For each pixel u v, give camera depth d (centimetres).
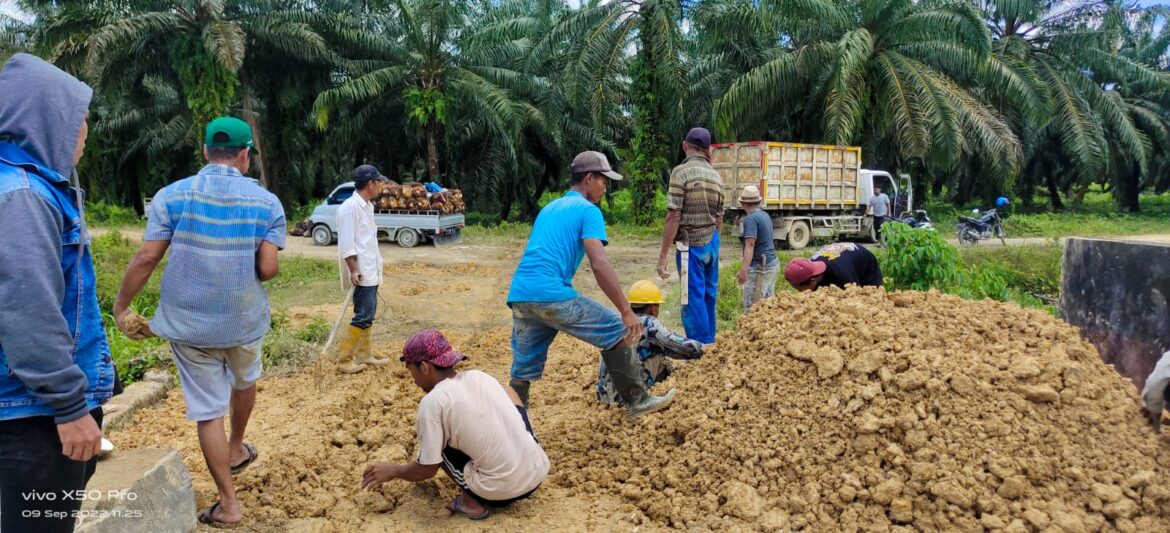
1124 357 483
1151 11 3116
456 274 1223
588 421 454
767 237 735
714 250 610
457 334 766
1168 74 2873
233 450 377
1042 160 3366
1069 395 339
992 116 2073
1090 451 322
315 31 2380
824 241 1839
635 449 400
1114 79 2769
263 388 566
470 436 331
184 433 467
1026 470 315
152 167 3164
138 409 508
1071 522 293
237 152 332
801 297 443
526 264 409
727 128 2088
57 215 213
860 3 2050
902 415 342
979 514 309
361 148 3077
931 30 1958
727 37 2102
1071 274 529
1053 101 2334
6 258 198
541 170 2933
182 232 312
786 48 2298
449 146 2794
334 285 1125
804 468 348
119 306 320
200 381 325
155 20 2086
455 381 339
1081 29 2497
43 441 219
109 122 2975
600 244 396
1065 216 2625
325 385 568
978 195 3709
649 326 477
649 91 2119
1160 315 456
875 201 1792
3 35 2388
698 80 2452
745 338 434
